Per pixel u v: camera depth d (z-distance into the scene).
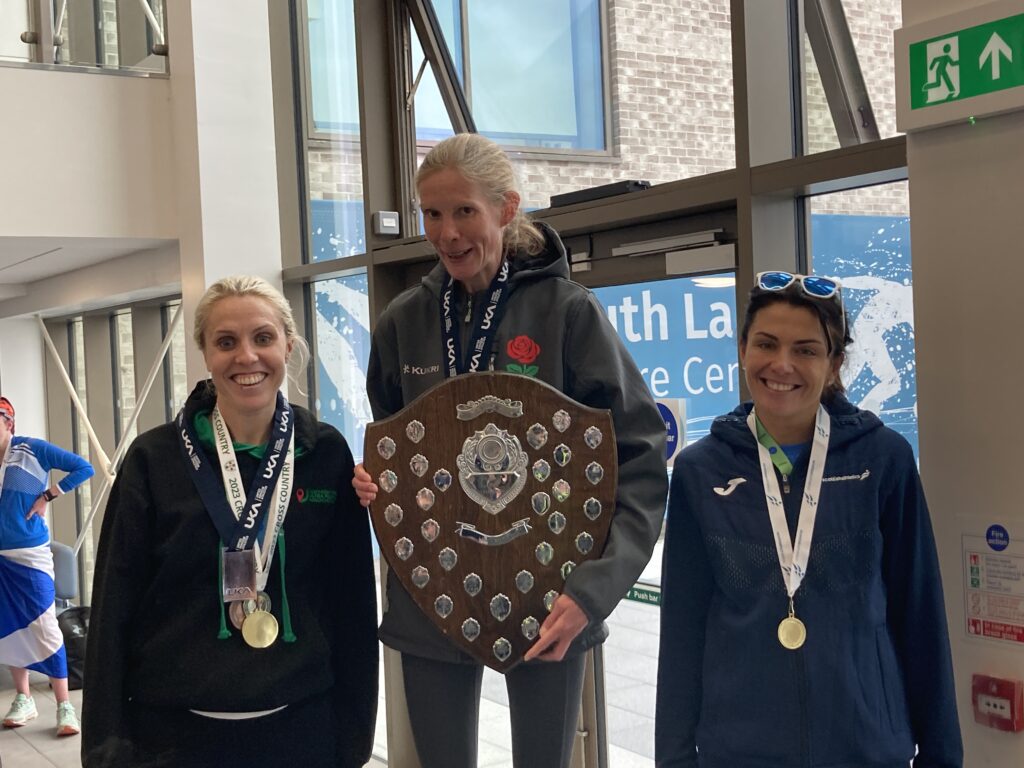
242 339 1.76
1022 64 1.65
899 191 2.31
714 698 1.62
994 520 1.77
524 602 1.72
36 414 7.32
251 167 4.48
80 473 4.86
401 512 1.75
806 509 1.59
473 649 1.72
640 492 1.70
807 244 2.55
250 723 1.74
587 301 1.79
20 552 4.68
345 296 4.40
